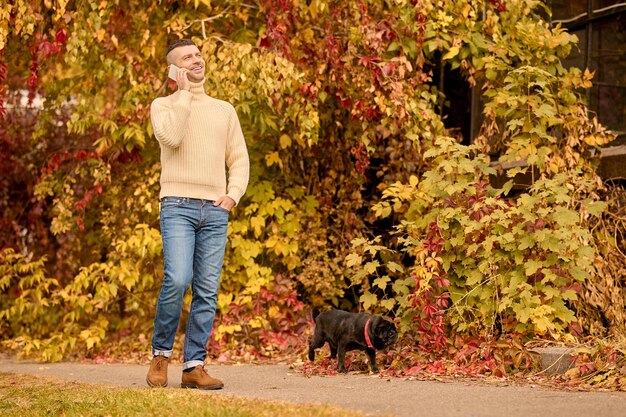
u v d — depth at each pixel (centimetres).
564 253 824
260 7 999
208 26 1047
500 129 1078
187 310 1102
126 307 1152
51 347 1065
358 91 998
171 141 691
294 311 1037
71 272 1245
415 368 782
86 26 939
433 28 980
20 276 1229
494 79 980
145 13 1015
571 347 782
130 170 1112
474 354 803
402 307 866
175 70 705
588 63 1034
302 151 1107
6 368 978
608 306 870
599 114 1016
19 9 895
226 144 728
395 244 1088
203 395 612
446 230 871
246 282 1057
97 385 721
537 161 895
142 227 1051
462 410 548
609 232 912
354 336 787
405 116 977
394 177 1097
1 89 1022
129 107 1012
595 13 1025
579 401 583
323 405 546
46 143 1284
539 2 1005
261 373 832
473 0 984
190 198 702
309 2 1020
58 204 1116
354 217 1091
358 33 968
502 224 827
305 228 1092
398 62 968
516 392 638
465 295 837
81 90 1083
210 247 712
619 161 940
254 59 939
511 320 832
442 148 891
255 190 1057
